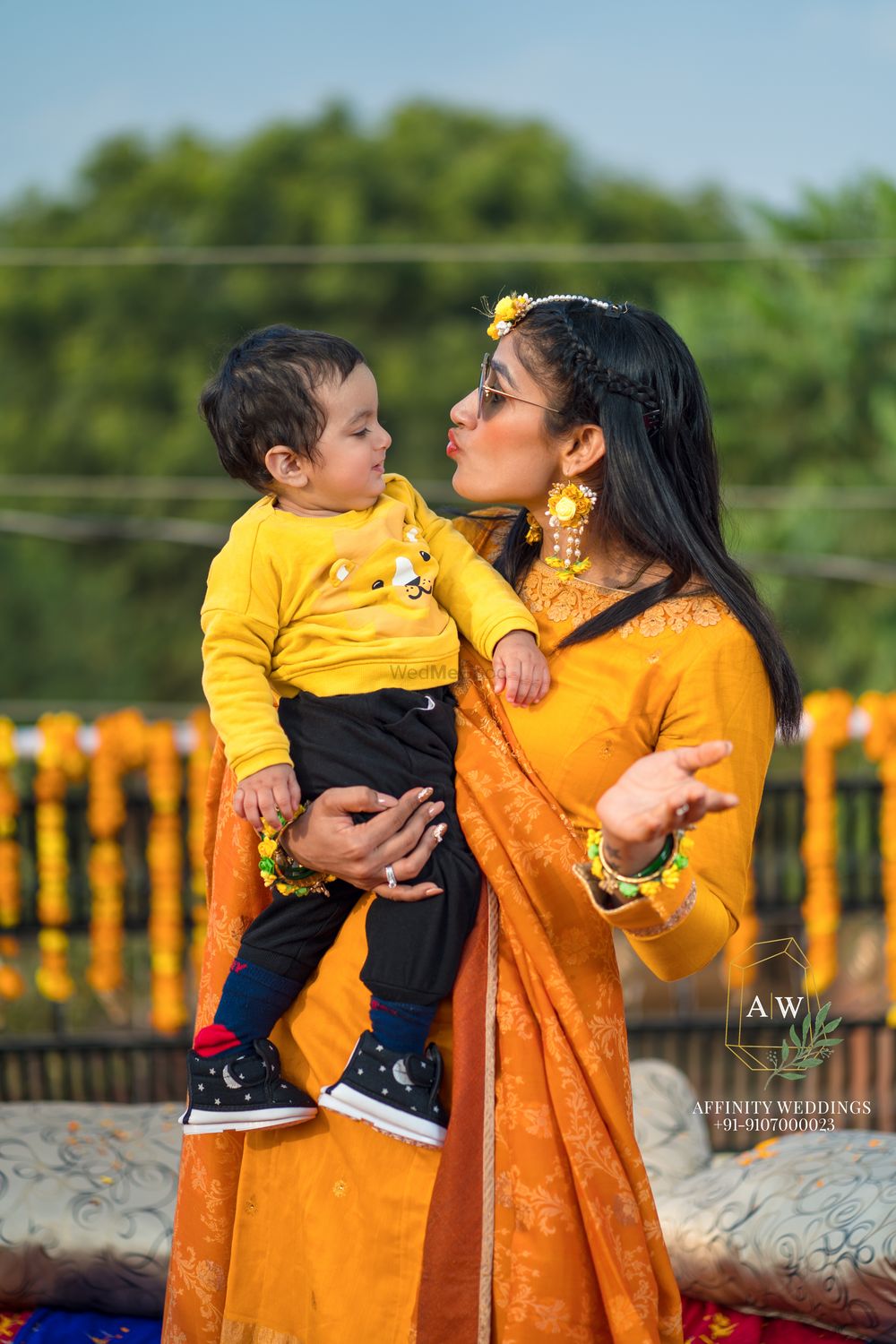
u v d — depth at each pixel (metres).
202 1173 3.92
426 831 3.56
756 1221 4.95
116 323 31.59
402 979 3.52
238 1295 3.86
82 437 30.92
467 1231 3.45
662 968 3.48
